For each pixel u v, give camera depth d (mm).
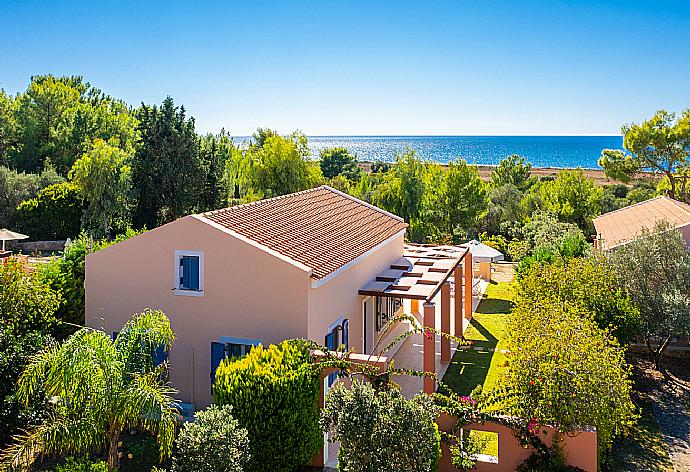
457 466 12570
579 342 13297
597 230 35406
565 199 53188
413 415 10633
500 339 25125
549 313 15375
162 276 17266
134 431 15055
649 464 14391
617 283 20594
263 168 56281
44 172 57375
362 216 25828
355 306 20078
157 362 16828
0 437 13180
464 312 29000
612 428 12992
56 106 73188
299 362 13828
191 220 16812
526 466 12312
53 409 13367
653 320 19875
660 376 20531
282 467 13078
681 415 17438
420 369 21516
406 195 50094
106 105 76938
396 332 26391
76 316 19094
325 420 11148
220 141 63625
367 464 10469
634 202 54906
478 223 56406
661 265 20766
